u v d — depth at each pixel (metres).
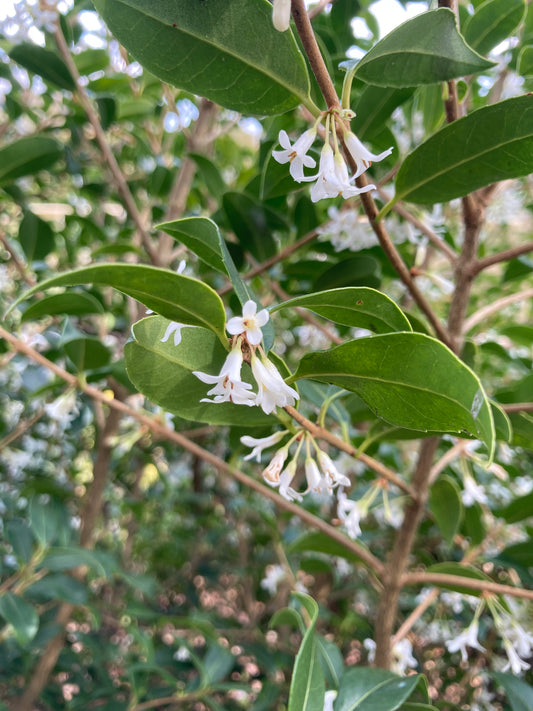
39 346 0.50
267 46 0.15
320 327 0.36
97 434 0.48
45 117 0.52
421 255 0.33
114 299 0.54
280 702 0.52
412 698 0.39
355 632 0.54
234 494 0.74
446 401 0.13
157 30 0.15
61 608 0.46
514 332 0.41
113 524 0.83
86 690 0.55
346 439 0.27
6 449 0.65
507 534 0.43
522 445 0.28
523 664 0.26
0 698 0.52
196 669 0.51
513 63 0.31
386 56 0.16
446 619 0.45
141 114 0.47
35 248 0.38
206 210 0.51
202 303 0.13
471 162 0.18
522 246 0.25
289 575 0.49
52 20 0.32
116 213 0.59
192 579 0.68
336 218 0.32
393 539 0.54
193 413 0.19
